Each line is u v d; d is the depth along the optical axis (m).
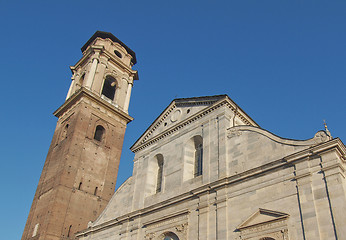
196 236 26.64
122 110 57.84
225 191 26.59
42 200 46.59
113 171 51.75
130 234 32.84
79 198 45.97
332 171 21.61
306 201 21.78
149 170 35.91
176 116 36.81
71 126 51.12
